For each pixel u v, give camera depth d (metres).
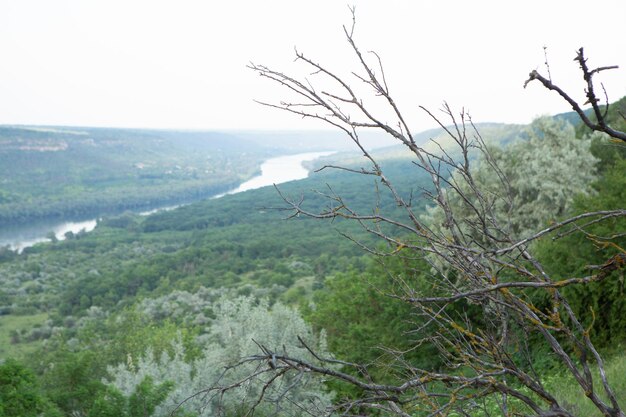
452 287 2.19
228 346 9.41
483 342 2.18
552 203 14.39
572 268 9.19
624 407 5.79
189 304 74.50
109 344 31.50
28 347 76.94
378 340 11.54
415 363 10.77
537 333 8.98
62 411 7.29
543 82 1.44
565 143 16.28
